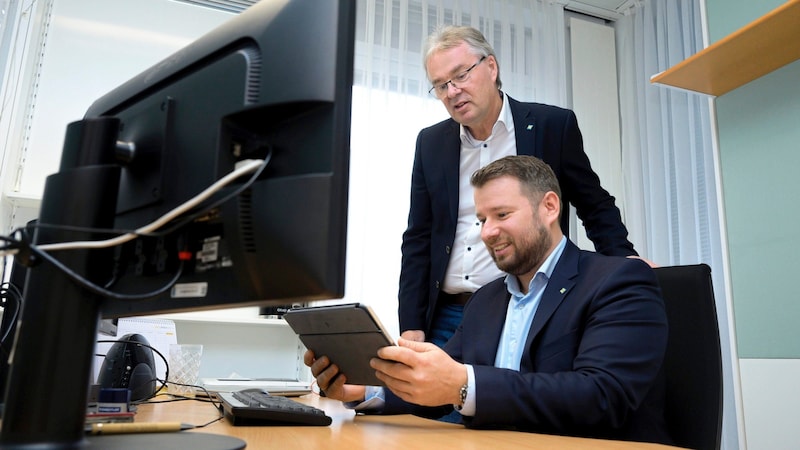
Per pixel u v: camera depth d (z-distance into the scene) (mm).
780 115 2012
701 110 2977
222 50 691
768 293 1986
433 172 1979
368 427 981
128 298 611
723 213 2180
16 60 2373
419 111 3031
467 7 3295
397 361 956
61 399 623
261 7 686
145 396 1370
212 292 639
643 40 3377
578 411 981
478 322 1461
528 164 1438
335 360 1135
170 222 667
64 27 2748
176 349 1824
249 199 620
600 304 1171
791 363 1890
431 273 1950
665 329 1151
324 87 606
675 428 1219
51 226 630
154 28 2902
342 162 601
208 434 747
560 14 3480
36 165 2590
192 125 676
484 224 1426
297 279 586
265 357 2779
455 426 1023
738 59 2004
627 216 3301
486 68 1843
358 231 2785
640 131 3301
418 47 3145
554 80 3346
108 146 687
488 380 960
